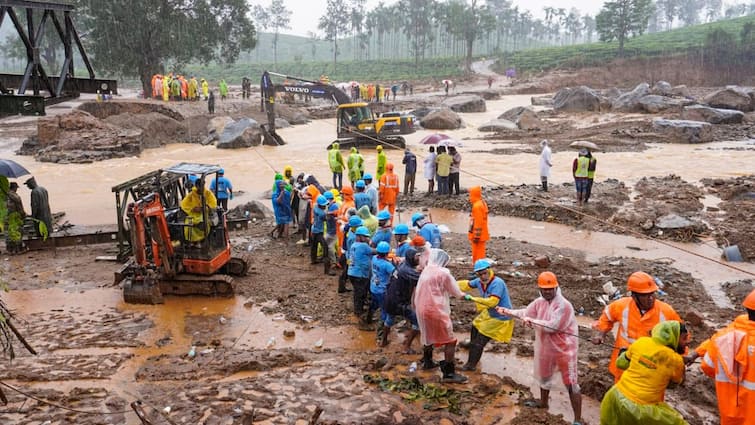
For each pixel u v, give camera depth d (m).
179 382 8.31
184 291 11.84
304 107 58.72
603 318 7.09
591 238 16.14
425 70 117.31
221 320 10.56
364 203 14.74
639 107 44.12
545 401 7.47
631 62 91.44
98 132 33.47
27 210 21.30
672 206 18.30
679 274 12.87
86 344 9.63
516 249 14.85
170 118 39.03
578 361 8.86
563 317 7.05
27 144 33.12
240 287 12.34
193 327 10.38
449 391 7.87
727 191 20.06
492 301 8.02
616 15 105.06
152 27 60.53
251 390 7.87
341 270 13.30
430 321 8.02
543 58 110.19
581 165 18.70
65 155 31.02
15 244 14.86
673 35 122.38
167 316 10.91
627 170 25.69
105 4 58.47
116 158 31.84
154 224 11.26
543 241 15.88
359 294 10.48
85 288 12.44
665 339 5.59
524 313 7.42
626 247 15.30
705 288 12.24
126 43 60.00
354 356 9.05
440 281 8.04
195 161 30.83
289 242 15.73
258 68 126.44
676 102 43.25
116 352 9.37
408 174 21.53
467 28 114.00
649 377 5.58
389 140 33.81
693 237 15.85
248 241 15.84
